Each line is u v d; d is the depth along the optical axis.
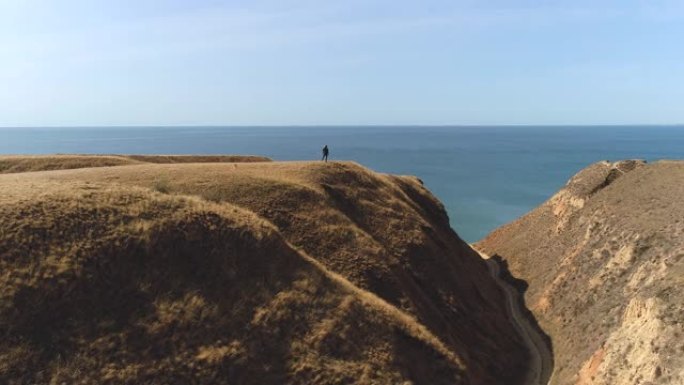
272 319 23.61
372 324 25.97
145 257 23.47
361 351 24.19
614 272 37.94
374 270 32.81
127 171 38.16
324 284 26.98
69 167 49.59
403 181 58.28
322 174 43.94
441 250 44.25
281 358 22.36
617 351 26.88
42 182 29.55
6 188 26.27
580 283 41.50
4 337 18.56
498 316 41.12
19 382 17.75
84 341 19.53
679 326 23.70
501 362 33.81
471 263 52.00
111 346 19.78
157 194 28.47
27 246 21.41
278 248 27.45
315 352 23.09
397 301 31.58
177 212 26.42
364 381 22.64
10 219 22.33
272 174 41.97
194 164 44.84
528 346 38.19
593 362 28.47
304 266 27.50
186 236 25.14
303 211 36.25
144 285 22.36
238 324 22.77
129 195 27.09
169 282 23.08
